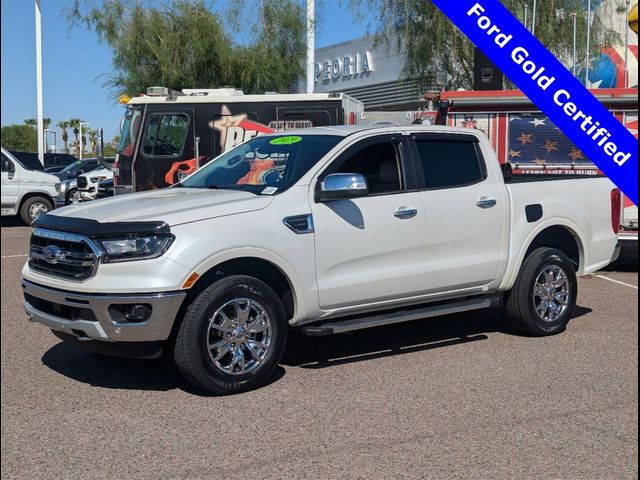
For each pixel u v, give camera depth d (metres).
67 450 4.61
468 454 4.53
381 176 6.48
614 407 5.36
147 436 4.83
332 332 6.00
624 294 9.75
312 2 21.69
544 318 7.38
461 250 6.79
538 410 5.29
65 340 5.95
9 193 19.19
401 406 5.37
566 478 4.20
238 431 4.91
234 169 6.77
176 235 5.34
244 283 5.57
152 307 5.21
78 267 5.40
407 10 18.86
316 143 6.50
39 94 28.95
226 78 24.14
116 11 23.33
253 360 5.68
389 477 4.20
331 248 6.02
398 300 6.48
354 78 30.11
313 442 4.72
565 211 7.49
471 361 6.54
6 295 9.68
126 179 13.94
